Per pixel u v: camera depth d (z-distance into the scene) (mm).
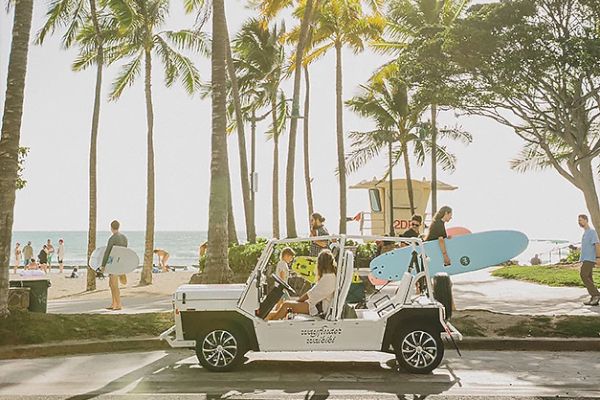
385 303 9188
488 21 23812
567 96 25781
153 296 20047
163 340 10648
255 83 37094
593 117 27141
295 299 9461
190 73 31141
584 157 27297
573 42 22859
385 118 36906
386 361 9336
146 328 11242
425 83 25719
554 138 35750
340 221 33125
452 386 7684
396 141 37500
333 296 8586
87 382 8016
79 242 175375
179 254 111250
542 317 11516
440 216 13250
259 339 8508
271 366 8984
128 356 9922
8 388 7684
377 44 35562
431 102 26000
